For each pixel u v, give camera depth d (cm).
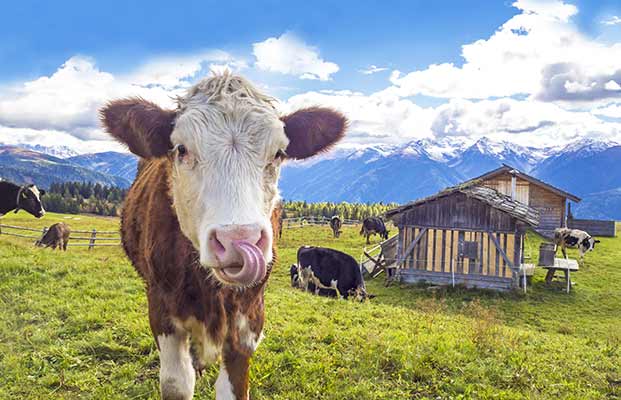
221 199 309
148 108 355
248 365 421
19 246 1566
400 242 2583
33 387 604
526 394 659
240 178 318
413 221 2556
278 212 473
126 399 589
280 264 2684
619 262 3159
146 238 436
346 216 7775
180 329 422
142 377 649
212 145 325
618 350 1013
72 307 903
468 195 2427
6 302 924
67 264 1284
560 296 2284
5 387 599
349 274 1986
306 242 3975
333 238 4316
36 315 859
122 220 595
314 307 1202
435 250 2542
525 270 2428
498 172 4422
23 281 1084
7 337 751
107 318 845
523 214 2434
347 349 791
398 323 1095
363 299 1950
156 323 423
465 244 2495
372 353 751
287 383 642
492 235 2436
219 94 350
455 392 656
